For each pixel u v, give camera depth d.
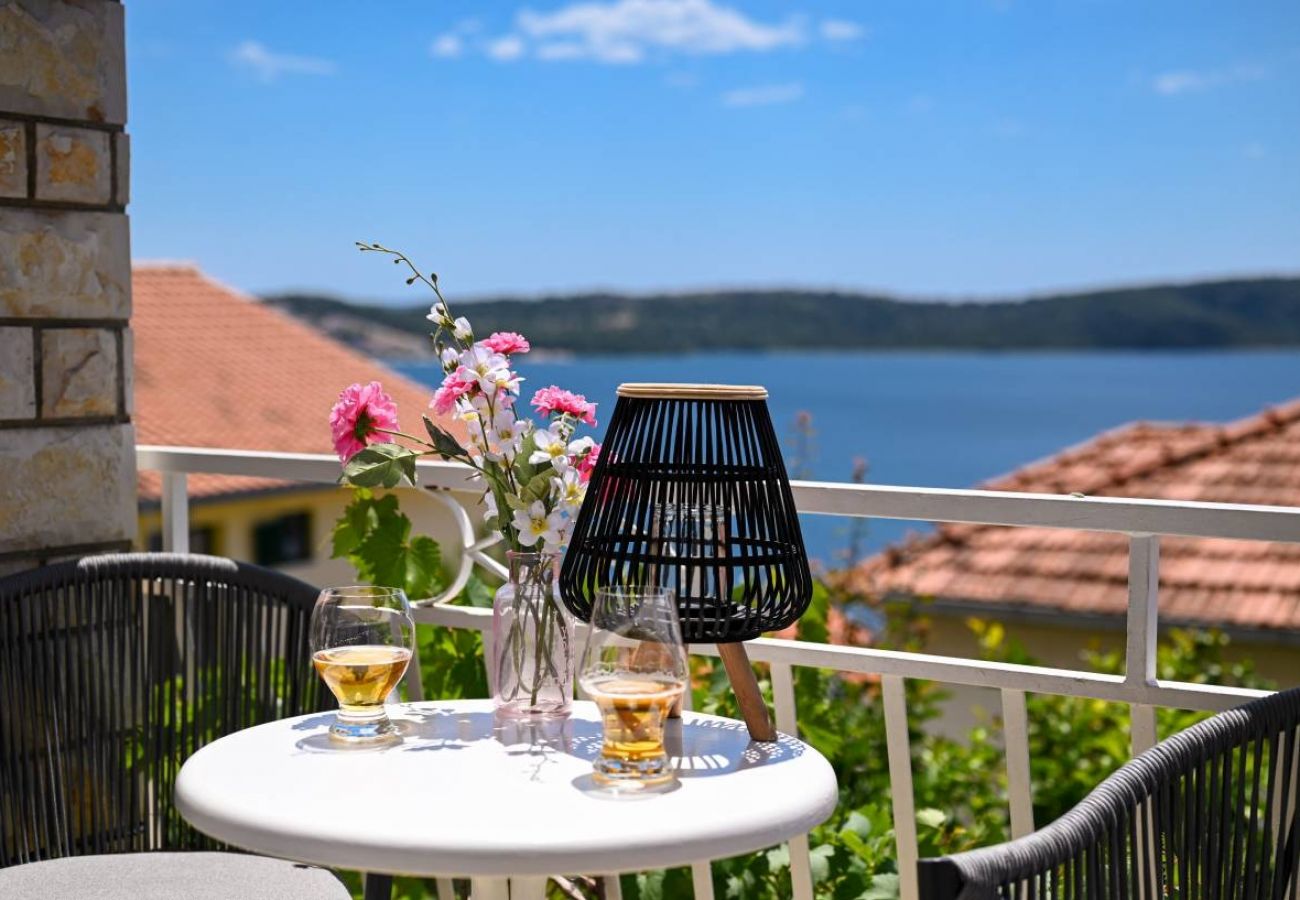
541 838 1.58
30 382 2.70
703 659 3.28
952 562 9.12
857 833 2.91
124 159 2.83
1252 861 1.71
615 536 2.07
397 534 2.98
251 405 27.78
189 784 1.79
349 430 2.11
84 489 2.80
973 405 103.94
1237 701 2.01
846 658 2.36
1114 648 8.53
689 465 2.05
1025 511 2.17
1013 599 8.42
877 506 2.30
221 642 2.55
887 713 2.35
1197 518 2.04
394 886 2.98
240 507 24.11
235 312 30.78
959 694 7.22
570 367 80.81
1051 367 92.38
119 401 2.86
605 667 1.76
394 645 1.98
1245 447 10.05
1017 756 2.22
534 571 2.08
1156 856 1.57
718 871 2.82
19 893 1.98
